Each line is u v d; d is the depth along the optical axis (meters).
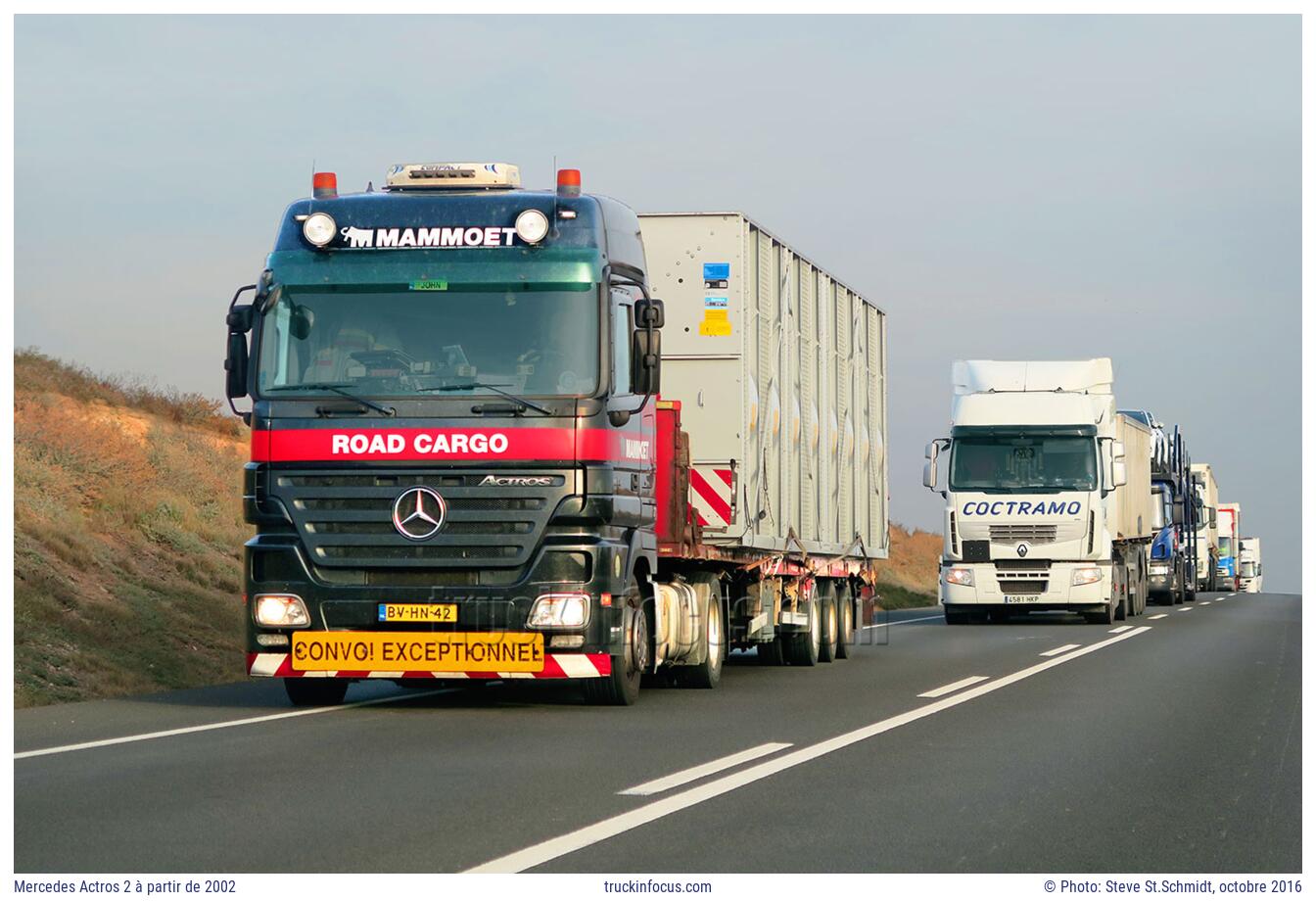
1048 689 28.16
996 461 56.31
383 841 13.23
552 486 22.52
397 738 19.94
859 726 21.94
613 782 16.41
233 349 23.17
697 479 28.92
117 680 27.28
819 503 35.69
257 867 12.30
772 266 31.55
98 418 48.50
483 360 22.78
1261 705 25.30
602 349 22.86
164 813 14.38
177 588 36.50
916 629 54.66
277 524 22.88
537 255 23.03
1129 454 63.62
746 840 13.48
